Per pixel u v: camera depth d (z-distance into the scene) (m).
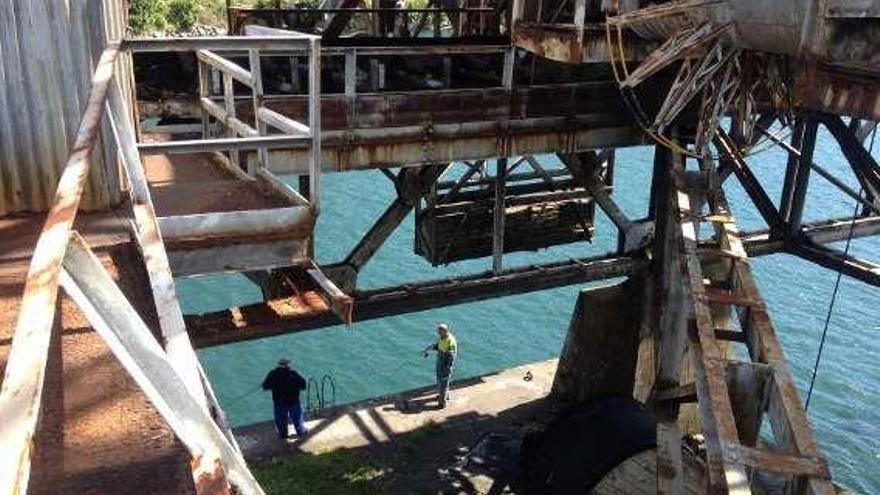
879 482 16.11
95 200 4.71
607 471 10.37
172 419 1.61
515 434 12.89
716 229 8.87
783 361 6.32
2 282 3.62
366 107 9.22
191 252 4.84
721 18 7.98
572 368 13.64
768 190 31.77
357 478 11.56
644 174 33.06
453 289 10.24
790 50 7.29
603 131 10.50
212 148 4.77
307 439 12.47
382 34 13.92
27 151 4.56
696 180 9.53
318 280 5.16
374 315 9.88
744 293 7.43
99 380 2.89
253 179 6.23
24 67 4.43
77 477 2.36
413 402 13.78
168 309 2.45
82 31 4.51
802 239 11.12
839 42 6.63
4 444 1.17
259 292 23.23
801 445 5.32
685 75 9.31
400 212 9.97
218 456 1.58
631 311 13.27
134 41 4.33
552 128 10.11
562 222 12.89
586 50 9.38
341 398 18.72
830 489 4.95
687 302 7.55
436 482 11.65
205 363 19.80
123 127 3.70
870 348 21.11
